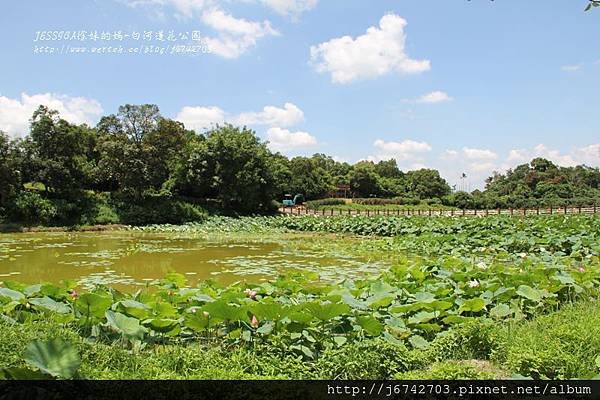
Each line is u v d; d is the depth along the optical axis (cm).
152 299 690
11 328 536
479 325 602
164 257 1719
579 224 2381
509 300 768
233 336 579
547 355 498
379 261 1620
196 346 580
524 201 6131
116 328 577
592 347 532
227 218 3528
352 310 642
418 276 898
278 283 791
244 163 3881
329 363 515
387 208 5356
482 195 7000
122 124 3425
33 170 3130
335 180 7269
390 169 9081
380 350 530
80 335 586
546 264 1185
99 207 3222
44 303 631
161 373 474
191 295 707
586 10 466
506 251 1733
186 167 3838
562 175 7444
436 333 656
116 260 1636
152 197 3578
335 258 1698
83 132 3575
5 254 1783
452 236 1945
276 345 561
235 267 1475
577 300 841
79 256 1734
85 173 3350
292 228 3159
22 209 2878
